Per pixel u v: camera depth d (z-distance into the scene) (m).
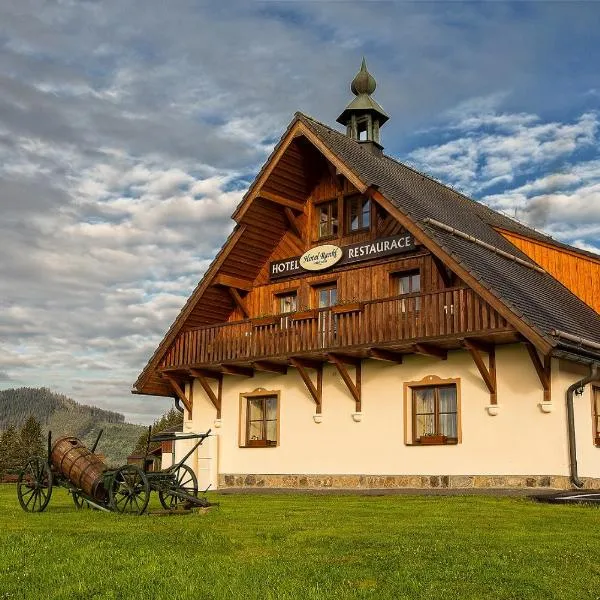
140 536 11.10
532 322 16.22
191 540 10.80
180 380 24.95
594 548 9.85
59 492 19.91
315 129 20.95
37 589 8.35
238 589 8.12
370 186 19.41
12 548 10.22
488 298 16.86
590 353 17.38
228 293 23.84
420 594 7.95
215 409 23.92
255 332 21.66
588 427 17.88
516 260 21.50
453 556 9.39
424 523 12.15
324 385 21.28
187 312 23.30
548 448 17.27
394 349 18.98
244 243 22.88
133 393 24.45
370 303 19.31
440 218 20.41
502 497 16.03
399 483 19.31
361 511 13.94
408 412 19.52
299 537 10.94
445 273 18.89
